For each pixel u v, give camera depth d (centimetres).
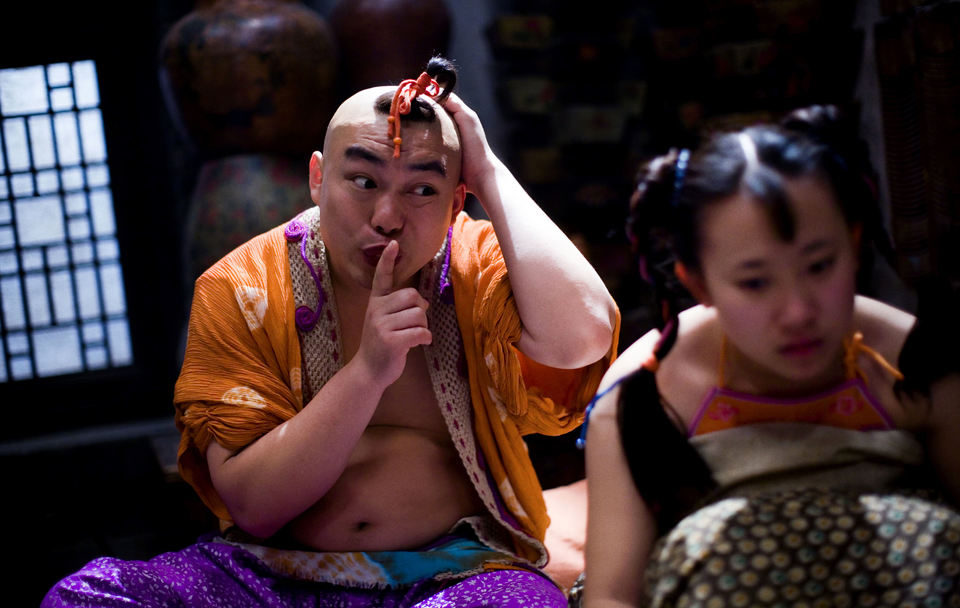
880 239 130
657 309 137
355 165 171
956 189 249
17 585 302
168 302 418
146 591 171
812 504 120
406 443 188
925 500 124
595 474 137
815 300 118
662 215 129
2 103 391
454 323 191
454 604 168
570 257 183
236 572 180
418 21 375
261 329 189
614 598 133
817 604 118
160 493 383
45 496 383
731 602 118
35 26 391
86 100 403
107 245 412
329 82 366
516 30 381
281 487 174
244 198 352
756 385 132
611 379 139
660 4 375
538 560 196
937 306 130
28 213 399
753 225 117
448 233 197
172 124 410
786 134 123
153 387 418
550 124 389
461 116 185
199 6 368
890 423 130
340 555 181
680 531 123
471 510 193
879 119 294
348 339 192
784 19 309
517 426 199
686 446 132
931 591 118
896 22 264
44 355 407
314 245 191
